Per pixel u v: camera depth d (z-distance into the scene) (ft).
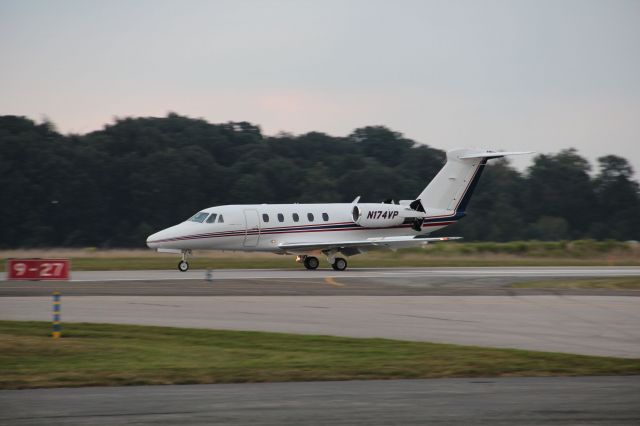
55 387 160.04
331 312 272.92
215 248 474.08
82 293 322.96
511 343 216.95
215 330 232.94
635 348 210.18
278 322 251.19
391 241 472.44
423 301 303.89
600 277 422.82
